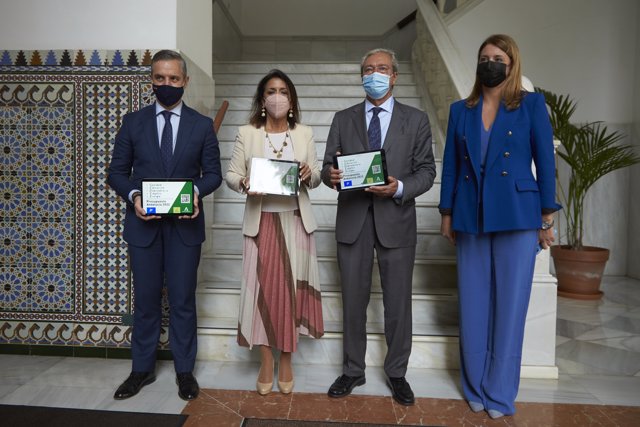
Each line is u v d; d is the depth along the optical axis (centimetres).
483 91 236
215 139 259
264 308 242
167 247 252
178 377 255
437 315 311
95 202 297
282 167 231
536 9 547
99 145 295
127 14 293
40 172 299
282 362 255
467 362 242
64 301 303
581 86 543
